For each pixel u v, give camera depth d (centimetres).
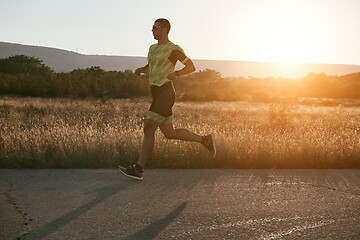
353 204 438
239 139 748
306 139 751
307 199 452
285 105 1656
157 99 520
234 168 645
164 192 467
